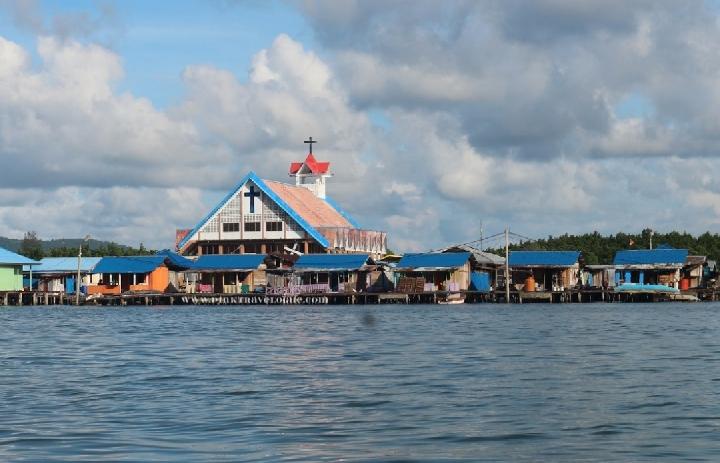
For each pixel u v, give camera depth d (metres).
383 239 148.25
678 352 42.56
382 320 73.81
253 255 121.31
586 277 125.81
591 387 30.16
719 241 168.25
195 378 33.31
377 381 32.03
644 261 118.25
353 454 20.11
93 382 32.53
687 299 113.88
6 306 116.00
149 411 25.88
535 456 19.89
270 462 19.34
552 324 66.38
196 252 132.38
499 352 42.94
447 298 112.69
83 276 123.75
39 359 41.72
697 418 24.14
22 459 19.81
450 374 34.00
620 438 21.67
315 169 154.25
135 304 119.94
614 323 67.25
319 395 28.66
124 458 19.80
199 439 21.78
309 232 126.81
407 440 21.59
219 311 96.44
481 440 21.56
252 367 36.94
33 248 156.12
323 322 71.50
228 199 130.62
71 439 21.89
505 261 117.75
